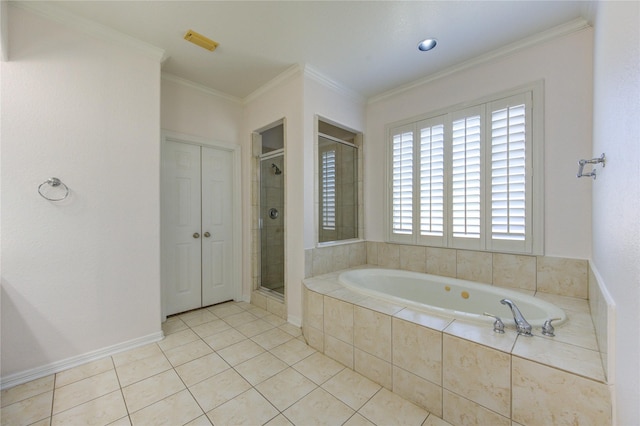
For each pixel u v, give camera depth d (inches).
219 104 119.6
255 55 91.0
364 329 70.3
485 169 90.7
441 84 102.5
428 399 58.2
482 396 51.4
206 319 106.0
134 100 83.0
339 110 113.6
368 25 76.0
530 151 81.8
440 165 102.5
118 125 80.1
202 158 117.6
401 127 115.0
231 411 57.4
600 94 53.9
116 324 79.9
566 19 72.6
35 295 67.6
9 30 63.9
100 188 77.0
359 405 59.6
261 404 59.5
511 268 86.2
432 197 104.9
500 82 88.0
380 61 94.3
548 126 79.2
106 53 78.1
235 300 127.1
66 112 71.6
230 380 67.9
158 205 87.9
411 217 111.7
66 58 71.6
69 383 65.9
